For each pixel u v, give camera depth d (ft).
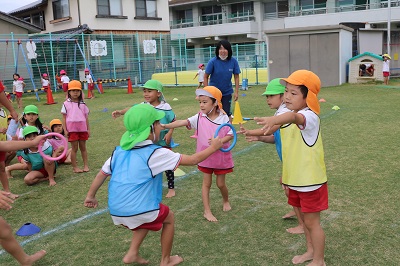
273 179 18.95
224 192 15.38
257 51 92.79
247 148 25.05
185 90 71.41
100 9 93.61
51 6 98.07
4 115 21.12
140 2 99.45
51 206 17.20
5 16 76.64
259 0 111.65
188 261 11.85
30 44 68.95
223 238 13.28
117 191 10.32
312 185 10.46
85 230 14.56
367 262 11.35
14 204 17.66
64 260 12.38
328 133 28.12
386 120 31.94
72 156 22.00
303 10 105.60
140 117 10.39
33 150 19.97
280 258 11.82
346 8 99.86
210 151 10.67
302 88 10.27
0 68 75.56
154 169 10.27
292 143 10.60
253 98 51.49
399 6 92.22
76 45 79.25
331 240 12.73
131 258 10.88
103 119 40.42
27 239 13.98
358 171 19.36
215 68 25.30
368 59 63.05
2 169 18.20
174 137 29.81
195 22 122.01
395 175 18.53
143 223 10.40
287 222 14.26
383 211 14.71
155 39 92.48
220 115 14.82
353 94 50.98
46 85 63.36
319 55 63.57
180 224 14.53
